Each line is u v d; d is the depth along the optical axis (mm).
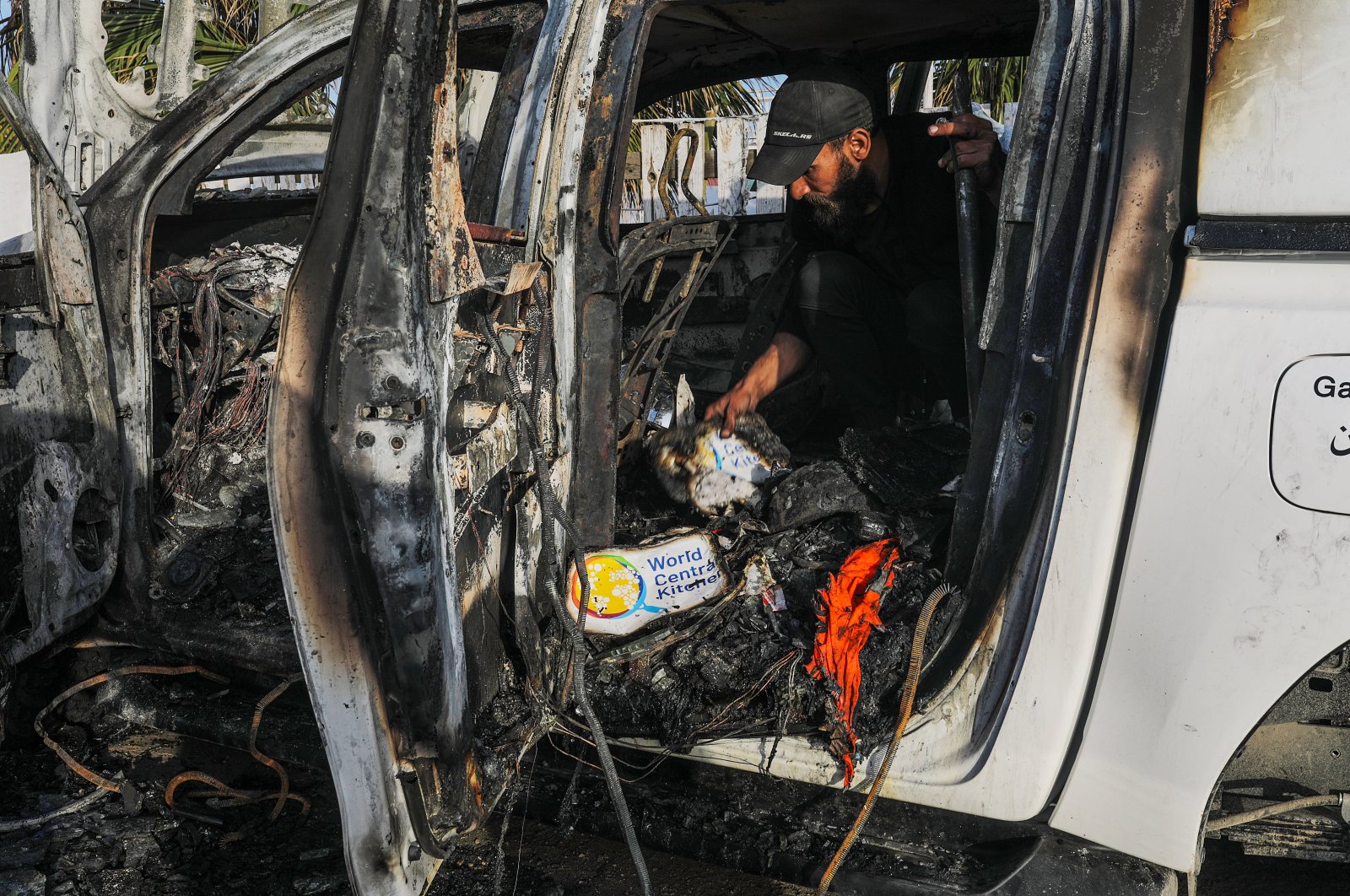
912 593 1854
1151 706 1571
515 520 1878
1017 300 1687
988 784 1695
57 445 2152
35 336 2182
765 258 3650
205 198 3357
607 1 1943
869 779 1784
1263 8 1456
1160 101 1551
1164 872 1686
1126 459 1570
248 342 2578
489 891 2035
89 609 2232
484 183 1960
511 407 1820
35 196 2115
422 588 1494
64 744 2465
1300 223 1450
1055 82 1645
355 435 1457
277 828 2248
